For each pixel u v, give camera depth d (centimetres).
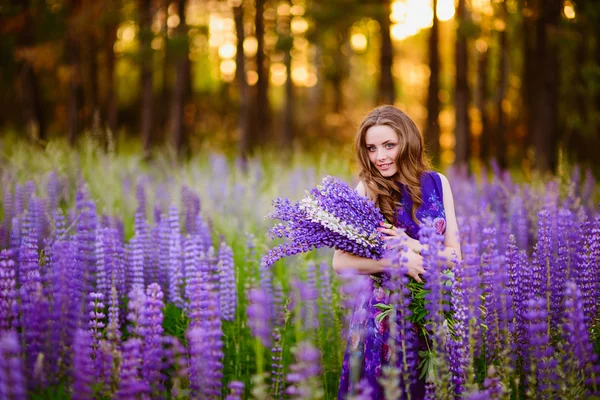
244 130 1684
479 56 1852
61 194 734
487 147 1956
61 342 319
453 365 318
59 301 328
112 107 2200
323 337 438
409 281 324
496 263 332
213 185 849
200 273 325
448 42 2295
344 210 317
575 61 1518
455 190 812
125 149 1706
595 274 365
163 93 2438
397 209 340
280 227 322
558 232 408
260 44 2061
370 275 333
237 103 2617
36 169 846
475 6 1664
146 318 311
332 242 318
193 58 2489
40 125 1988
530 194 656
